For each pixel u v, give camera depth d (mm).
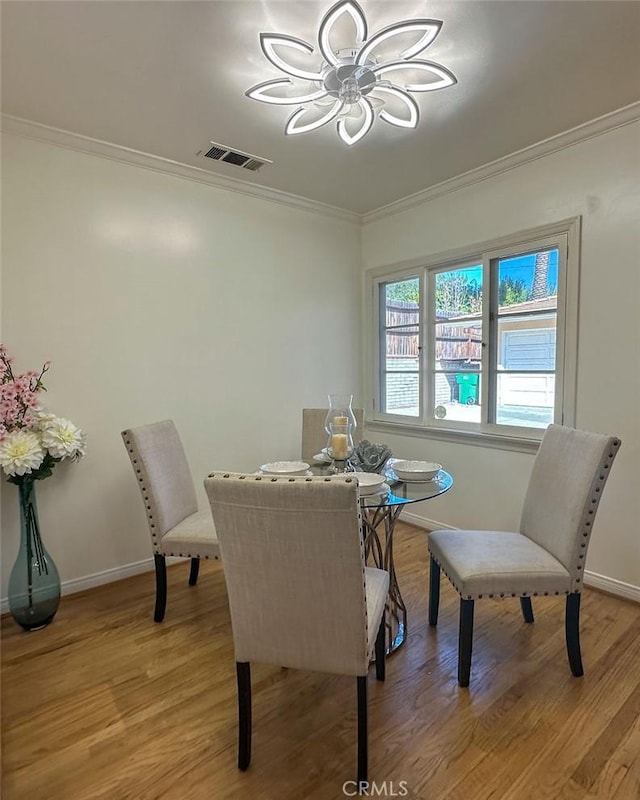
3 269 2291
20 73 1892
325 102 1931
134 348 2721
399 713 1631
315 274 3582
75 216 2484
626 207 2295
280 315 3387
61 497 2520
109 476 2666
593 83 2006
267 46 1557
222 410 3111
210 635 2150
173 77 1931
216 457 3096
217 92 2043
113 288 2629
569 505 1804
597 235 2408
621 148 2293
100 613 2354
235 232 3119
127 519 2746
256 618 1401
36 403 2189
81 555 2596
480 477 3109
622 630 2125
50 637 2141
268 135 2438
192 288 2936
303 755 1467
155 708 1680
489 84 2002
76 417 2539
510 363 2928
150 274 2760
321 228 3598
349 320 3836
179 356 2900
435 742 1499
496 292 2977
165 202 2801
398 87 1811
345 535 1254
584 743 1487
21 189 2320
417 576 2734
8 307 2314
